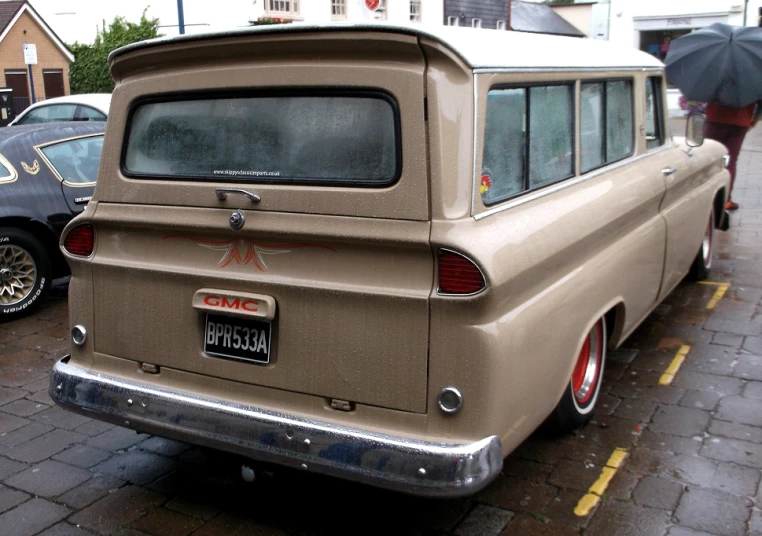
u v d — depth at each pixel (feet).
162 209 10.93
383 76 9.50
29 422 14.75
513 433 9.98
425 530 10.91
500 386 9.37
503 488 11.86
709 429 13.62
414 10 76.84
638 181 14.52
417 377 9.45
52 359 18.20
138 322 11.27
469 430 9.30
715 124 29.71
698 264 21.71
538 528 10.85
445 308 9.18
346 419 9.93
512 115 10.56
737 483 11.85
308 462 9.80
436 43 9.25
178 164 10.95
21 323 20.86
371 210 9.50
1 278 20.74
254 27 10.14
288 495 11.96
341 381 9.87
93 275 11.60
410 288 9.37
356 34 9.55
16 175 21.35
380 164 9.55
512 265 9.48
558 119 11.95
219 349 10.68
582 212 11.80
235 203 10.36
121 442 13.91
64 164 22.39
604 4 95.96
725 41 28.27
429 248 9.18
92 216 11.45
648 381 15.70
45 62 92.07
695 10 90.89
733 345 17.53
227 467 12.92
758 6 88.22
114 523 11.32
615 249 13.29
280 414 10.14
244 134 10.46
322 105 9.95
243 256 10.41
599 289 12.32
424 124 9.25
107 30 88.22
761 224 29.32
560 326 10.91
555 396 11.13
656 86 16.98
